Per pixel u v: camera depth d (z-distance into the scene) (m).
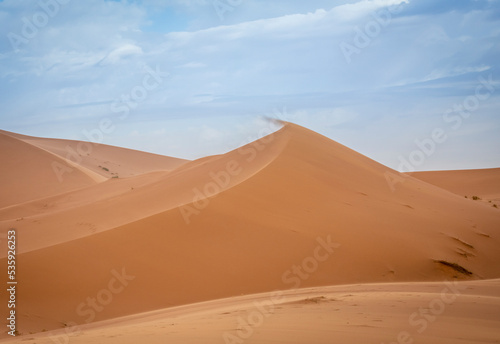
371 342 11.21
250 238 31.09
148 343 11.82
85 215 40.19
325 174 41.66
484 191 92.38
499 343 11.05
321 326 13.12
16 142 106.19
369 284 26.22
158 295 26.59
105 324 21.17
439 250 32.66
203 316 16.81
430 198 44.97
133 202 42.28
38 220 41.47
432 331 12.36
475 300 17.36
